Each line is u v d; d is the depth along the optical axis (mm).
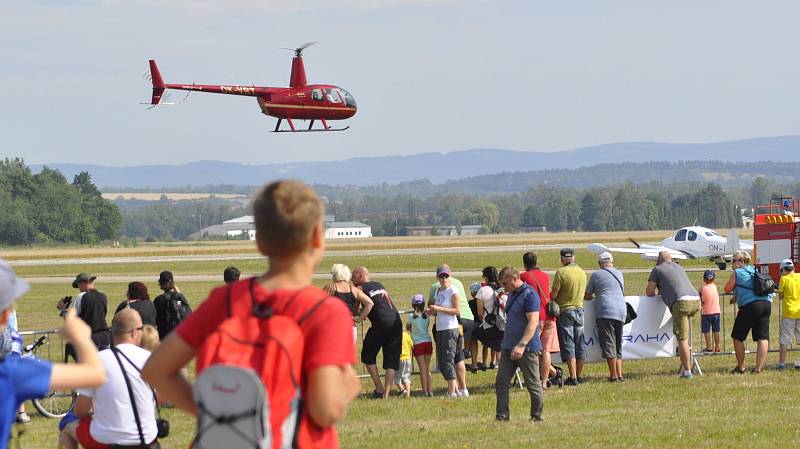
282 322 10820
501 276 37375
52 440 36500
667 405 40656
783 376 47656
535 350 37469
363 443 34031
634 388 45344
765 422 36094
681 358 47844
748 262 49562
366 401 44281
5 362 11508
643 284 110562
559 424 36875
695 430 34844
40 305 102062
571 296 46625
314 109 148625
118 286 135125
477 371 52719
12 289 12000
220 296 11375
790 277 49562
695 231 152375
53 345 64875
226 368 10195
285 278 11398
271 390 10484
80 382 11766
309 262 11570
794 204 91188
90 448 21750
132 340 21891
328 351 10781
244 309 11047
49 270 194500
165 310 44000
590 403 41781
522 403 42406
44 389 11586
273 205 11250
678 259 151875
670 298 47781
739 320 48594
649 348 50000
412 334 45938
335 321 10969
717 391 43812
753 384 45438
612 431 35094
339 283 44812
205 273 170375
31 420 41688
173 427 38625
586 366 53281
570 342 46688
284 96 148375
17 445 20812
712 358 54656
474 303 50000
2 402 11367
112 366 21344
